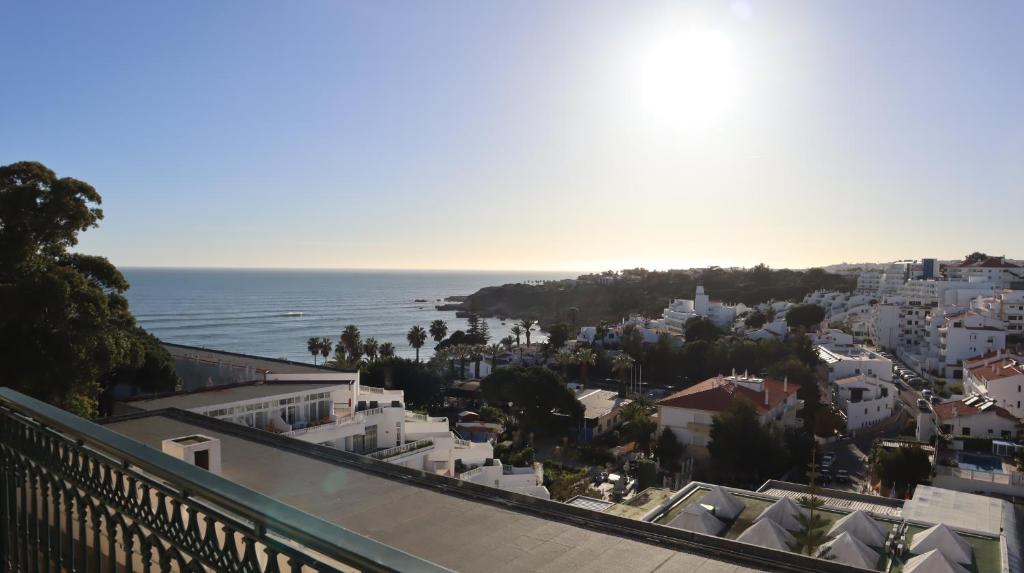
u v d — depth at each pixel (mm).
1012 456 46000
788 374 73938
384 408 38500
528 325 139250
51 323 23234
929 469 40875
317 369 42438
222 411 31453
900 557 22484
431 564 2443
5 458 5230
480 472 38188
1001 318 98625
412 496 10844
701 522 25359
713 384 63125
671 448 56156
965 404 58031
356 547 2576
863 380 76562
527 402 65500
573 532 9156
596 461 60000
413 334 101875
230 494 3078
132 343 31547
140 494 4402
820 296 167875
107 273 30984
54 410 4578
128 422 19000
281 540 2881
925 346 110688
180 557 3475
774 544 22969
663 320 146250
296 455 14281
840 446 65062
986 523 25750
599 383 97688
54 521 4668
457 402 83562
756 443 49594
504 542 8812
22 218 25125
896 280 168250
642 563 8148
